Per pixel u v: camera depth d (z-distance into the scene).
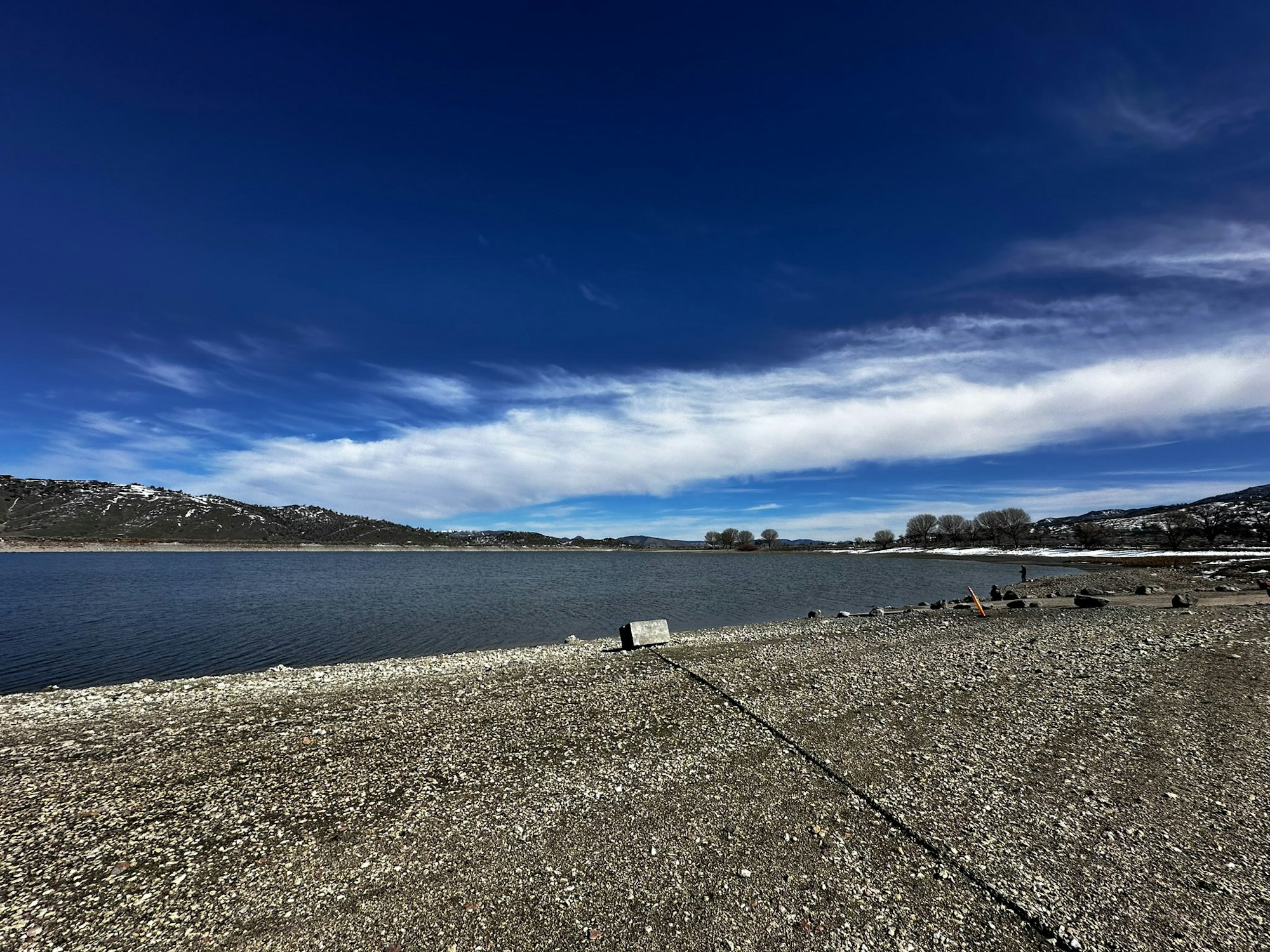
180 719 12.15
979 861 6.49
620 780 8.87
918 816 7.49
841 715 11.43
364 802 8.29
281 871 6.65
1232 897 5.74
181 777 9.14
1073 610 25.64
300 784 8.88
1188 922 5.42
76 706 14.13
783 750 9.82
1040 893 5.90
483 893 6.20
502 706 12.68
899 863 6.52
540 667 17.33
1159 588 35.41
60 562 114.06
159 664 23.98
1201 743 9.44
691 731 10.91
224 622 35.09
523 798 8.36
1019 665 14.91
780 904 5.89
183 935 5.62
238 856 6.98
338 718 11.95
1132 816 7.30
